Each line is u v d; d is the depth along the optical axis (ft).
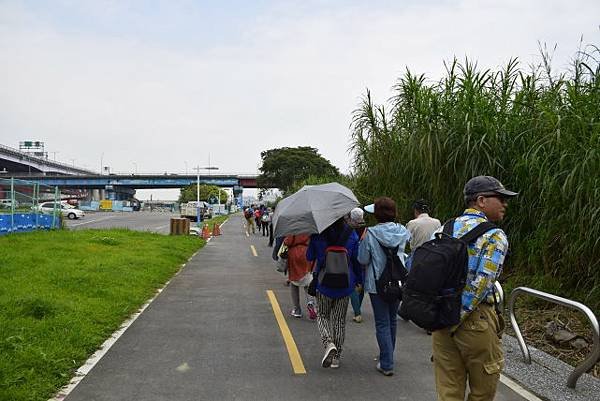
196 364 19.20
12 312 23.47
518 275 28.96
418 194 36.24
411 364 19.36
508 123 31.14
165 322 25.82
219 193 349.41
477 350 11.65
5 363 16.94
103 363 19.19
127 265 40.98
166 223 141.38
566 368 18.79
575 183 23.12
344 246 18.61
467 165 31.32
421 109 34.30
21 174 376.27
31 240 54.44
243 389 16.71
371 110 43.70
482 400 12.00
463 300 11.54
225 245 76.54
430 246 11.86
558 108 26.50
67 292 29.27
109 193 379.35
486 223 11.76
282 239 27.55
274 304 30.71
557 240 25.38
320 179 82.74
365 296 34.22
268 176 272.10
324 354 18.79
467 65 34.27
